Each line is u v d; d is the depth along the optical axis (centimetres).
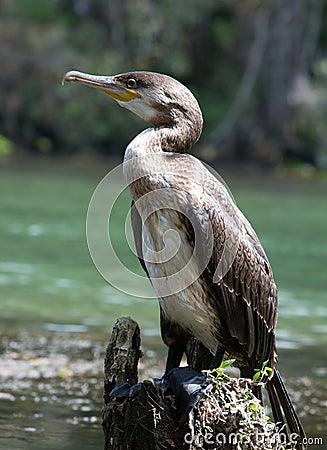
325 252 2200
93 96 4500
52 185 3219
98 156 4503
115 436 698
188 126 752
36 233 2245
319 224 2655
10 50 4525
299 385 1111
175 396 688
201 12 4672
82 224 2417
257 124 4584
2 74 4494
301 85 4612
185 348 760
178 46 4681
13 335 1288
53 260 1905
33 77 4519
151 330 1357
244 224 764
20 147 4475
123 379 720
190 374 698
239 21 4719
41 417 943
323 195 3438
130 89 759
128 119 4512
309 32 4684
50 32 4631
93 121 4503
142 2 4659
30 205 2711
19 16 4634
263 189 3528
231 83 4741
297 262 2052
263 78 4612
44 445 858
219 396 685
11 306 1477
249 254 743
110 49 4681
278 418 765
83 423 930
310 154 4541
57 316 1423
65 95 4494
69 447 855
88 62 4575
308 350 1288
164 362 1165
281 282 1816
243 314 745
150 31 4641
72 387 1055
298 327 1428
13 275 1739
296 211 2919
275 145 4538
